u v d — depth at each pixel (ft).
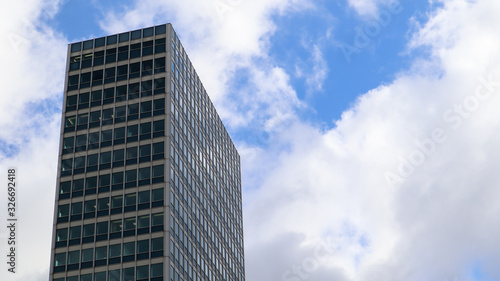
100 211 357.00
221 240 438.40
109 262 341.41
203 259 393.29
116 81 396.57
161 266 335.47
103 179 366.43
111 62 403.54
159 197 355.56
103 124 384.06
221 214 449.48
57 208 362.12
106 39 411.75
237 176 512.22
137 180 362.74
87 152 376.68
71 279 340.39
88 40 413.80
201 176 419.74
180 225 364.79
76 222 355.97
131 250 342.64
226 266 438.81
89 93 395.96
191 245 376.68
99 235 350.02
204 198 417.69
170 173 364.17
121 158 371.15
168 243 342.03
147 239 344.08
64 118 390.63
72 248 349.00
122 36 411.13
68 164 374.63
